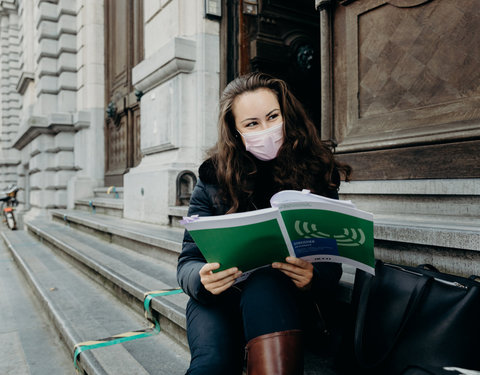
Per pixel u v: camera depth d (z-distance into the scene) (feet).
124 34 20.65
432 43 7.34
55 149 25.53
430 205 6.98
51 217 24.08
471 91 6.77
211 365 3.51
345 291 4.99
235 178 4.42
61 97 26.27
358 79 8.73
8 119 50.31
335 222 3.47
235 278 3.75
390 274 4.00
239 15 13.00
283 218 3.37
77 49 25.79
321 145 4.66
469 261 4.78
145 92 15.20
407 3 7.71
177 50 12.49
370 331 3.93
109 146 23.56
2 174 49.78
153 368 5.69
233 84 4.57
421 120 7.42
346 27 9.06
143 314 8.07
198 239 3.46
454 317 3.46
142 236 10.99
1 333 8.71
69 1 25.82
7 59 50.75
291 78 13.96
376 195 7.97
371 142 8.12
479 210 6.25
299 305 3.76
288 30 13.99
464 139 6.52
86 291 10.14
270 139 4.32
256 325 3.36
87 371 5.88
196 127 12.89
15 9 49.73
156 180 13.34
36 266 13.39
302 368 3.28
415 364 3.22
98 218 16.78
